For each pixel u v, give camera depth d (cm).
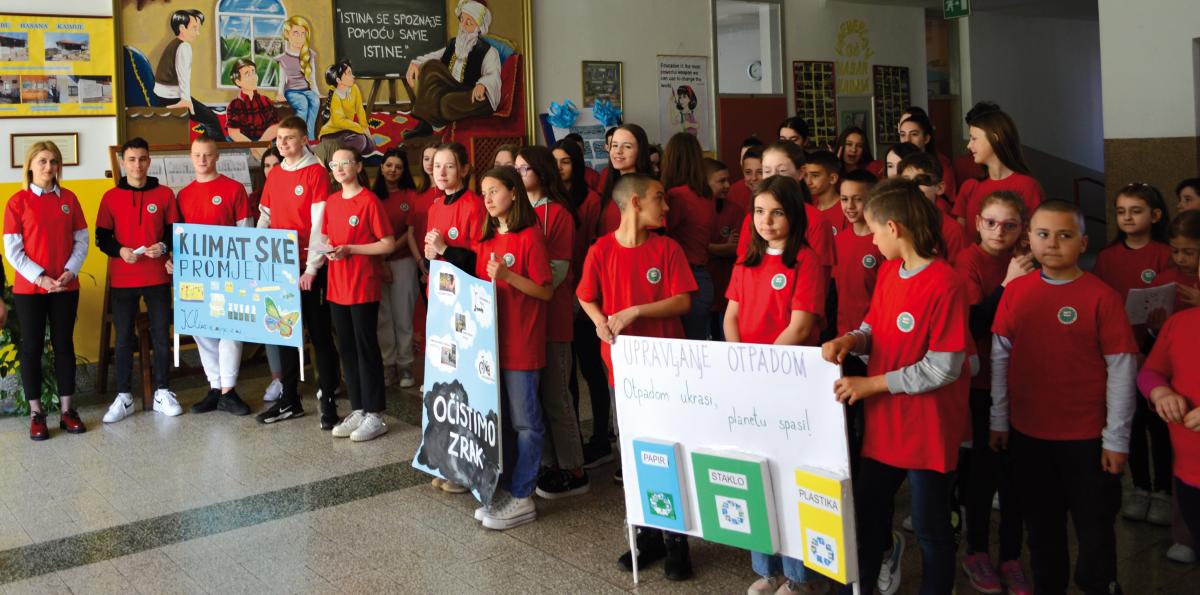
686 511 315
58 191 568
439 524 407
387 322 665
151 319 605
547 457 440
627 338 320
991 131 408
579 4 938
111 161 695
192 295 594
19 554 387
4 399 611
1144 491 389
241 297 573
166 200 602
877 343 285
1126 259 386
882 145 1197
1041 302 295
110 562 378
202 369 717
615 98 966
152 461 509
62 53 683
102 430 574
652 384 316
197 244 588
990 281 343
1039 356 296
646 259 359
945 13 1084
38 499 454
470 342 407
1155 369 272
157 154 698
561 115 915
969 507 339
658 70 995
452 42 857
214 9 742
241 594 345
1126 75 802
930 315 269
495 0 877
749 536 300
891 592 319
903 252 277
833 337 392
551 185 436
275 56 771
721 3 1055
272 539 396
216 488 462
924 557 283
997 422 307
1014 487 311
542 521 405
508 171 394
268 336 565
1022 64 1412
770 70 1100
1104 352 285
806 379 282
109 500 450
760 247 324
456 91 863
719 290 516
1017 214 330
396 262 657
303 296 559
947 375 265
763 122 1083
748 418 296
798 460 287
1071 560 353
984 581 332
